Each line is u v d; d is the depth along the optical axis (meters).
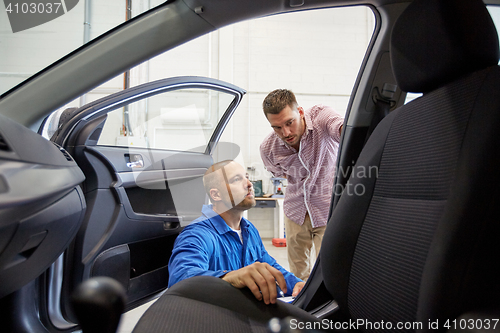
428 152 0.51
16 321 0.91
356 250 0.60
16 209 0.40
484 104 0.45
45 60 3.51
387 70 0.91
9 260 0.45
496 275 0.40
